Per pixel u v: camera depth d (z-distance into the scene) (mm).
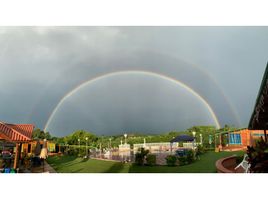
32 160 17641
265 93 6145
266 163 5336
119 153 31641
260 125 11984
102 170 14742
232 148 28578
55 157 28781
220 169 8719
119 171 13977
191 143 35469
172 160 15516
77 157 28406
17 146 14656
